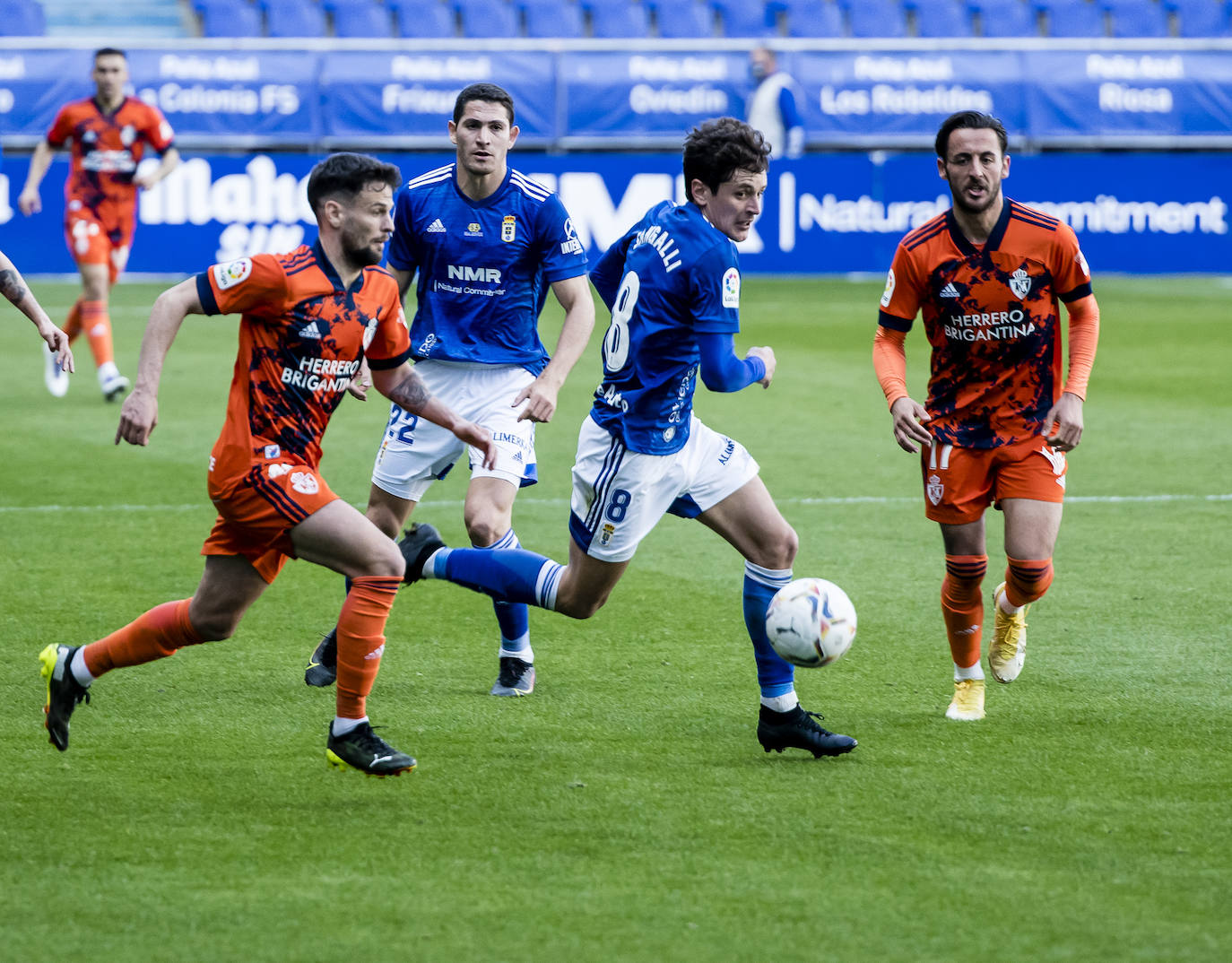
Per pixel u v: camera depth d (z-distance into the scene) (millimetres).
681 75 66875
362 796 12008
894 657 16312
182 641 12453
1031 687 15203
